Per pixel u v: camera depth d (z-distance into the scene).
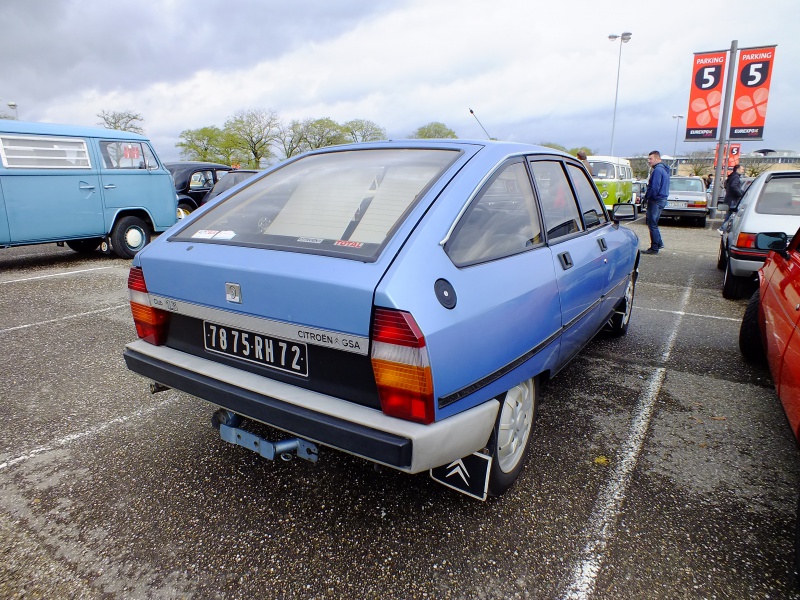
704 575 1.92
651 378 3.75
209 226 2.40
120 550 2.05
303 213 2.25
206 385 2.05
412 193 2.13
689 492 2.41
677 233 13.79
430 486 2.46
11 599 1.81
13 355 4.19
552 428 3.00
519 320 2.15
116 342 4.52
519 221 2.45
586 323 3.12
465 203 2.09
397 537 2.11
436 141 2.64
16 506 2.31
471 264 1.99
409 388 1.67
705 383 3.67
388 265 1.74
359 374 1.78
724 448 2.80
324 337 1.79
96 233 8.46
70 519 2.23
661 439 2.89
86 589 1.86
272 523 2.20
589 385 3.62
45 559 2.00
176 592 1.85
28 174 7.53
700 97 18.77
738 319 5.35
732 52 17.78
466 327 1.82
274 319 1.90
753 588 1.86
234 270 1.97
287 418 1.84
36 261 8.75
